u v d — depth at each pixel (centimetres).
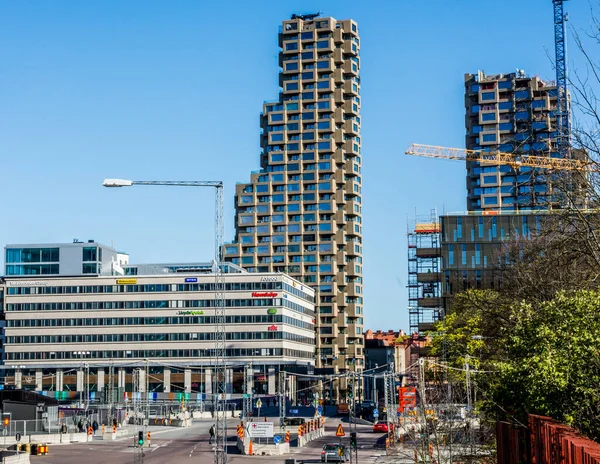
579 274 4469
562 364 3241
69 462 8925
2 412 11650
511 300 5862
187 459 9325
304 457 9662
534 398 3291
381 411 16975
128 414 16188
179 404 18662
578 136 3362
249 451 10019
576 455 2269
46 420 11988
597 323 3344
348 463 8581
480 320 9500
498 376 4506
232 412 18675
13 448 9725
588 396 3225
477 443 6931
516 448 3453
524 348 3616
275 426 14588
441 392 9081
